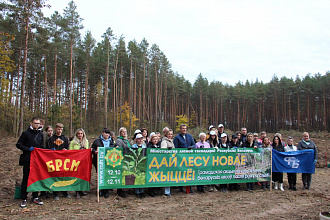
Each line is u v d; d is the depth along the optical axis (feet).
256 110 243.60
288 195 26.45
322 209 21.56
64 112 102.01
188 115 209.46
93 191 25.86
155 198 24.03
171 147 25.80
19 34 80.84
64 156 22.36
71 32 98.89
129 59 140.26
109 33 118.01
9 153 47.09
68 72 135.23
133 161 23.98
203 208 21.01
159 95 162.91
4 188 25.20
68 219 17.53
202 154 26.50
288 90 209.15
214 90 228.43
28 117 107.76
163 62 167.43
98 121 144.46
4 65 57.31
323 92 192.65
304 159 29.43
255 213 20.07
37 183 21.09
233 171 27.53
